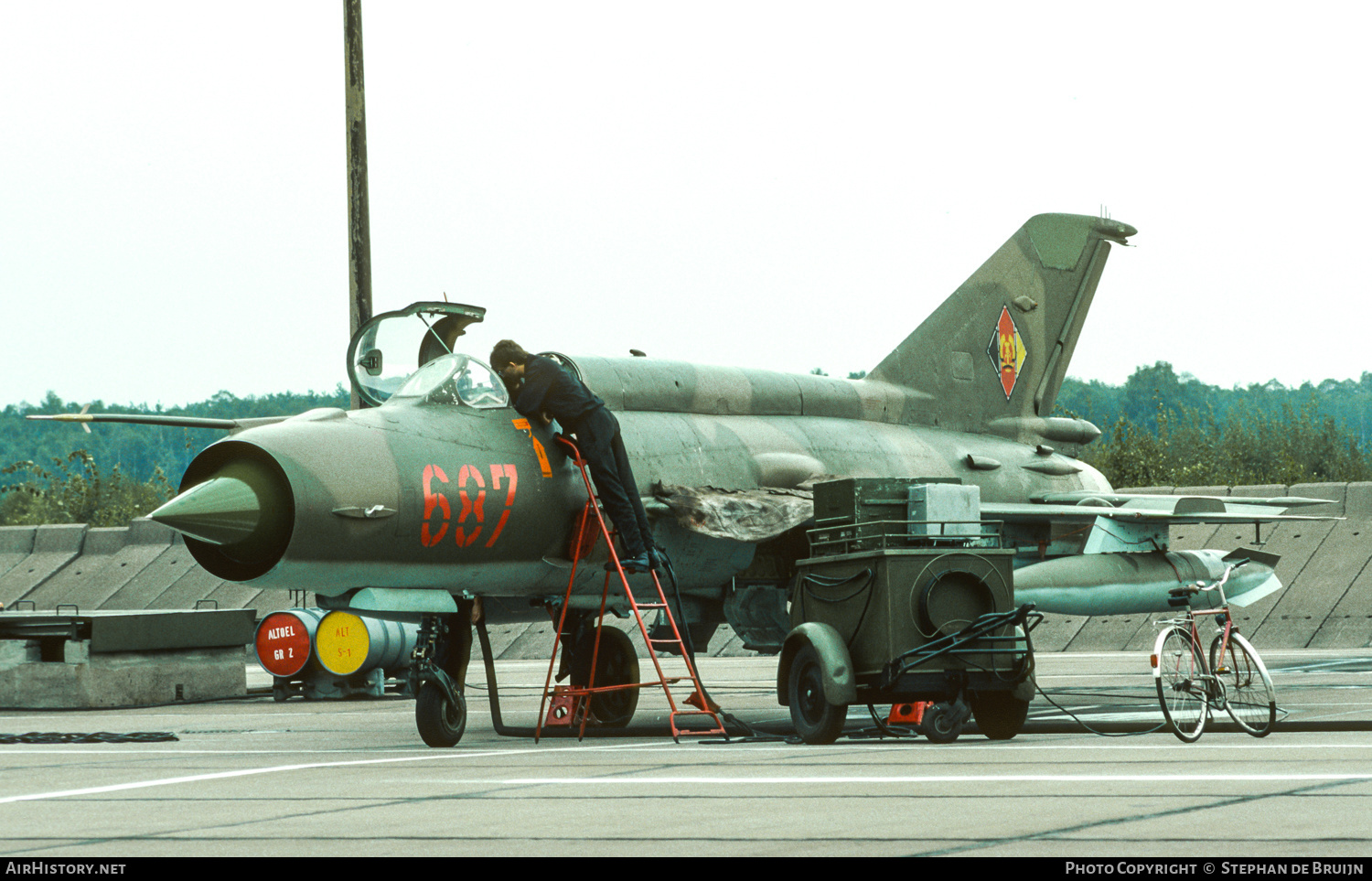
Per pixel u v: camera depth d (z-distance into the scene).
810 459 39.06
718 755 26.05
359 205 52.31
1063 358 49.66
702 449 36.84
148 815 18.08
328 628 51.41
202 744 31.73
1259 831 14.81
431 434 31.27
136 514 154.75
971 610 28.62
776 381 41.16
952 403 46.22
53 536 109.25
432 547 30.67
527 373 31.92
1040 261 48.97
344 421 30.62
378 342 33.66
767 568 38.38
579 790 19.95
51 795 20.70
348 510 28.91
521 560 32.56
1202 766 21.56
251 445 28.89
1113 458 133.88
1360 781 18.84
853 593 28.53
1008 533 44.28
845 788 19.52
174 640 50.75
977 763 22.91
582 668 36.53
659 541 35.53
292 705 49.59
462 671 33.06
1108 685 52.09
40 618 47.94
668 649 38.62
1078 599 40.62
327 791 20.47
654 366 37.78
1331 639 77.44
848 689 27.98
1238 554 44.06
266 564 28.78
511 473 31.98
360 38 52.50
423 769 23.86
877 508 29.31
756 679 65.25
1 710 47.78
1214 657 27.75
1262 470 161.50
